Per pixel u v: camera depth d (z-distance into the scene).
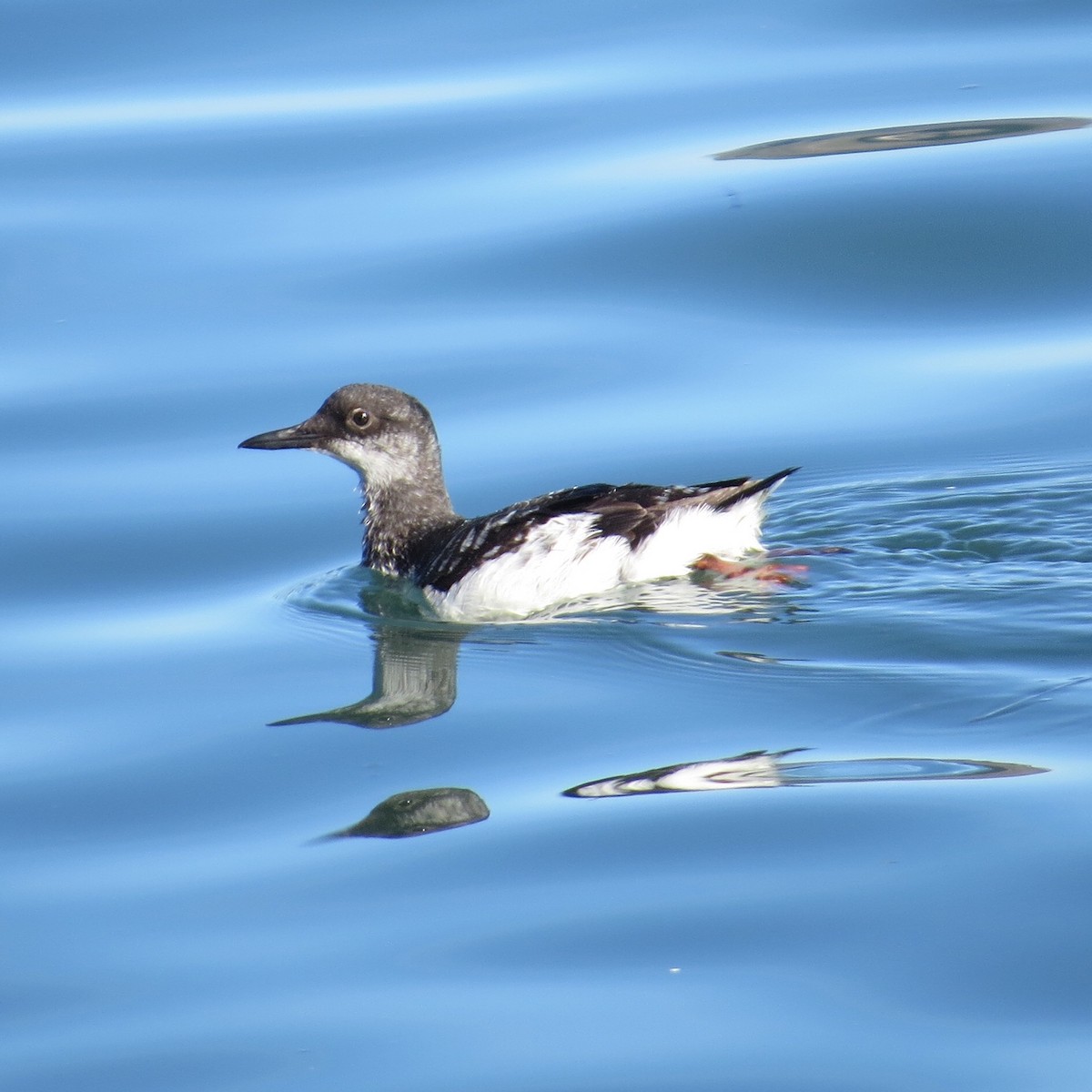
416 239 20.08
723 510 13.98
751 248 19.72
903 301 18.97
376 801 10.84
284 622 14.09
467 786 10.97
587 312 18.92
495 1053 8.21
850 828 9.98
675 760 11.09
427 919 9.39
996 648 12.51
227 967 9.05
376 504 14.97
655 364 18.12
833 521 15.21
